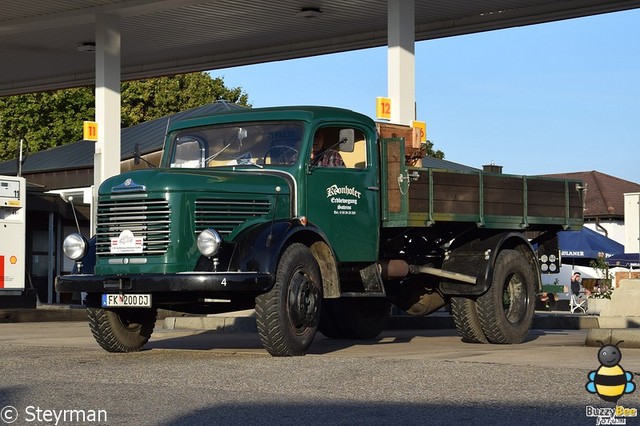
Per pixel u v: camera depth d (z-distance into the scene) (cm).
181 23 2709
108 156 2464
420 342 1462
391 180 1295
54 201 3122
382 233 1336
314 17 2638
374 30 2800
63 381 920
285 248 1133
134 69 3272
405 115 2170
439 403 768
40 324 2062
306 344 1141
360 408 750
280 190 1188
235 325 1880
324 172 1230
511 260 1409
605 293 3155
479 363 1011
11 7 2459
